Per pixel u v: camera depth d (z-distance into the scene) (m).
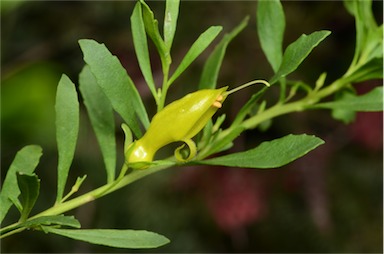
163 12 0.51
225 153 0.51
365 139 0.54
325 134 0.54
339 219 0.57
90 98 0.32
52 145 0.52
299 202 0.56
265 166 0.30
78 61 0.53
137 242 0.30
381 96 0.33
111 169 0.31
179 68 0.31
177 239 0.56
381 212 0.57
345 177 0.57
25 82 0.52
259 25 0.33
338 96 0.35
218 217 0.54
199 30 0.52
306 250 0.58
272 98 0.51
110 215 0.54
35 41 0.53
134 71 0.52
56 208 0.31
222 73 0.52
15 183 0.31
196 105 0.30
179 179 0.54
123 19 0.54
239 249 0.56
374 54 0.33
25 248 0.55
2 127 0.51
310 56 0.54
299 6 0.53
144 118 0.32
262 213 0.54
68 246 0.55
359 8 0.33
